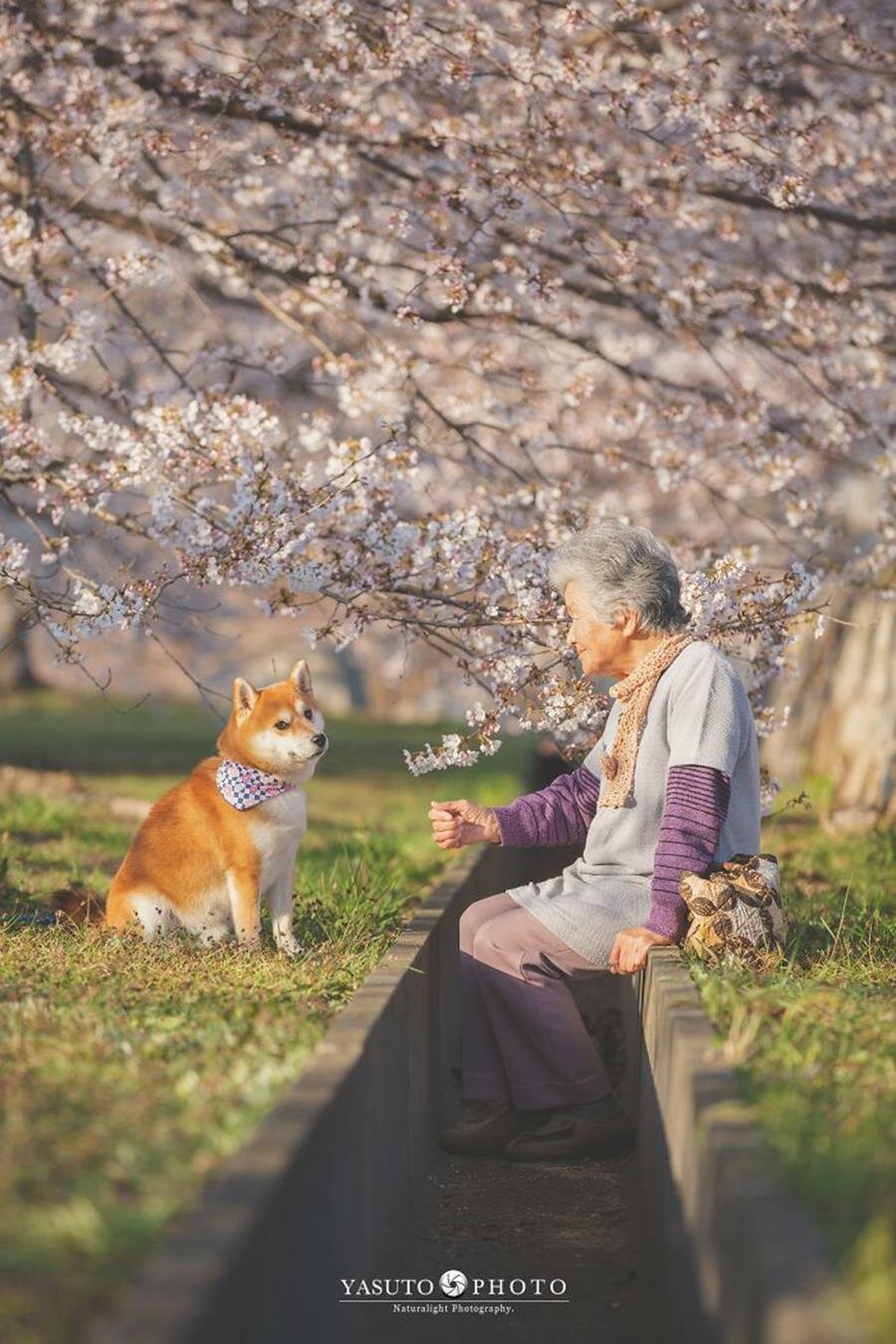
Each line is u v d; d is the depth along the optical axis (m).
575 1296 4.60
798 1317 2.17
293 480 7.49
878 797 12.80
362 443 7.51
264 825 6.89
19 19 9.49
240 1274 2.44
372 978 5.12
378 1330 4.19
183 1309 2.16
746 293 10.45
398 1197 4.81
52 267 10.01
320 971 5.73
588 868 6.04
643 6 9.62
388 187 10.84
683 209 10.23
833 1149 3.03
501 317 10.28
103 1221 2.60
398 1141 4.86
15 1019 4.45
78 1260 2.47
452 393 11.30
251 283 9.84
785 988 4.98
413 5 9.38
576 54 9.35
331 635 7.84
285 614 7.84
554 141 9.74
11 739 21.14
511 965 5.86
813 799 13.25
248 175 10.13
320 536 7.70
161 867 6.96
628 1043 6.82
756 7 10.08
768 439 10.48
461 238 9.96
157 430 7.61
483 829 6.29
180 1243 2.44
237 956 6.19
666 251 10.84
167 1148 3.03
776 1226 2.54
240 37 10.84
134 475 7.57
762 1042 4.12
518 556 7.97
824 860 10.75
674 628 5.97
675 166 9.94
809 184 9.88
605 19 9.93
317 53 9.76
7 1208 2.70
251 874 6.88
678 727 5.63
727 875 5.51
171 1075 3.77
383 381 9.47
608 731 6.38
